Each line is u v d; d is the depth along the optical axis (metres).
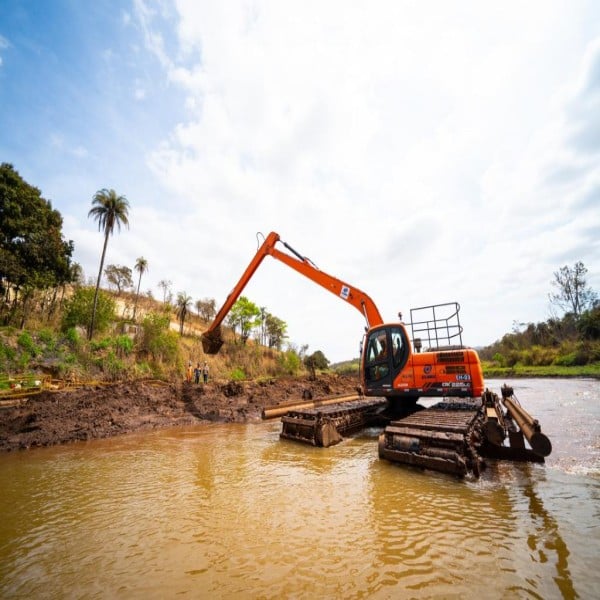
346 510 4.13
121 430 10.05
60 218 27.62
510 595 2.44
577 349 36.19
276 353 43.62
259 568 2.92
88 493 4.99
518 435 6.24
